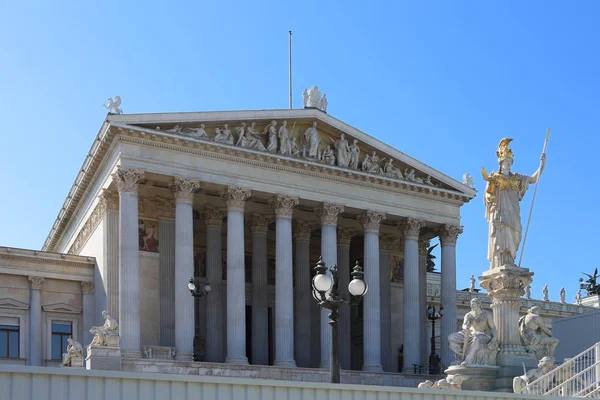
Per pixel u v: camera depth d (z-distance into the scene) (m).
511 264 44.72
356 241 102.44
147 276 82.44
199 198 85.81
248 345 92.81
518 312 44.72
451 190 94.62
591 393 37.53
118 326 69.75
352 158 88.75
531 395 30.88
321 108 87.62
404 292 91.44
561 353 60.69
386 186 90.38
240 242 79.94
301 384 27.19
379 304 88.69
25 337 80.81
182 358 74.38
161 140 77.25
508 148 45.44
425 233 99.19
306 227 93.25
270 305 94.38
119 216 76.25
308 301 91.62
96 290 82.25
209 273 85.38
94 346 66.38
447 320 92.19
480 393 30.00
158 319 82.12
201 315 85.31
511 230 44.81
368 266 88.12
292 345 81.31
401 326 99.88
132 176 75.31
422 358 95.56
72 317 83.19
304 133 86.31
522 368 43.12
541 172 45.19
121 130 75.25
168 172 77.38
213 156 80.19
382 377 84.00
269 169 83.38
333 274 36.62
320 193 86.06
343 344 90.44
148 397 25.30
